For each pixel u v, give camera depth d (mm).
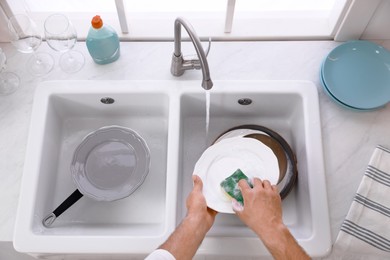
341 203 1039
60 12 1281
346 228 996
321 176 1051
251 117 1270
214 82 1155
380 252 986
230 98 1176
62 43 1140
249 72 1185
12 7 1151
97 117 1271
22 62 1215
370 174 1049
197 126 1257
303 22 1251
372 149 1099
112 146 1191
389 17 1129
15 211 1041
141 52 1221
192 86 1150
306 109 1123
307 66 1200
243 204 962
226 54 1213
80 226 1109
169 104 1131
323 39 1246
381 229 992
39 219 1065
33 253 1015
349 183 1061
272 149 1155
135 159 1176
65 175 1188
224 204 1025
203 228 917
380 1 1070
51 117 1169
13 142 1116
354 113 1141
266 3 1290
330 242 991
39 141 1094
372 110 1142
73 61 1208
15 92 1172
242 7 1291
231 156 1113
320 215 1013
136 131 1250
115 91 1156
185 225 899
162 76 1176
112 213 1139
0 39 1229
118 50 1182
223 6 1286
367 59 1191
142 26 1249
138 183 1133
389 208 1012
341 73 1175
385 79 1170
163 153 1216
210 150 1119
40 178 1075
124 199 1156
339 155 1092
